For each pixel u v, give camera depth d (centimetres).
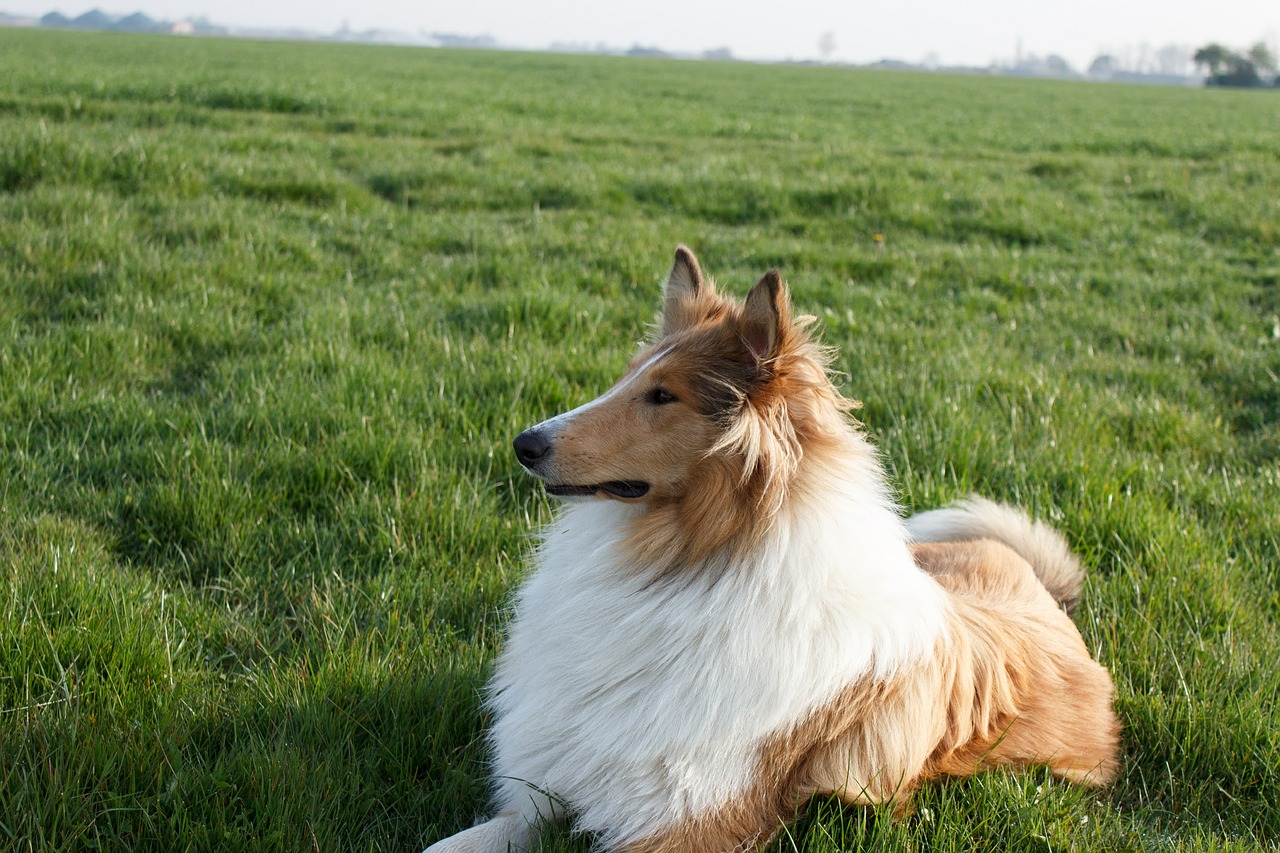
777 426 284
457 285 795
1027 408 619
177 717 322
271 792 290
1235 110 4778
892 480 512
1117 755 357
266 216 931
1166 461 570
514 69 5509
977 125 3066
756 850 287
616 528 305
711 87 4688
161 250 772
